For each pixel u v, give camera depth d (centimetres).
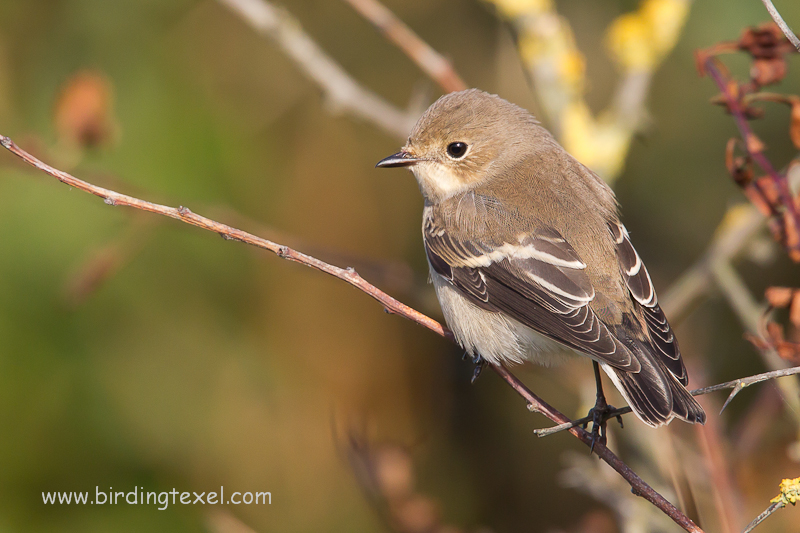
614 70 1240
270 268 1190
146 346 1123
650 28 987
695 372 862
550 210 805
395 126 1005
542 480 1190
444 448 1227
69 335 1064
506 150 862
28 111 1109
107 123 959
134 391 1105
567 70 1005
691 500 773
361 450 930
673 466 784
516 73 1217
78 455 1059
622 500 844
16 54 1124
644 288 759
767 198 745
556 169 847
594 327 723
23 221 1038
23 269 1038
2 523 1023
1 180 1036
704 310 1150
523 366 984
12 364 1037
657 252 1209
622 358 695
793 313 700
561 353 781
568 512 1170
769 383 856
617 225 802
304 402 1204
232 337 1169
